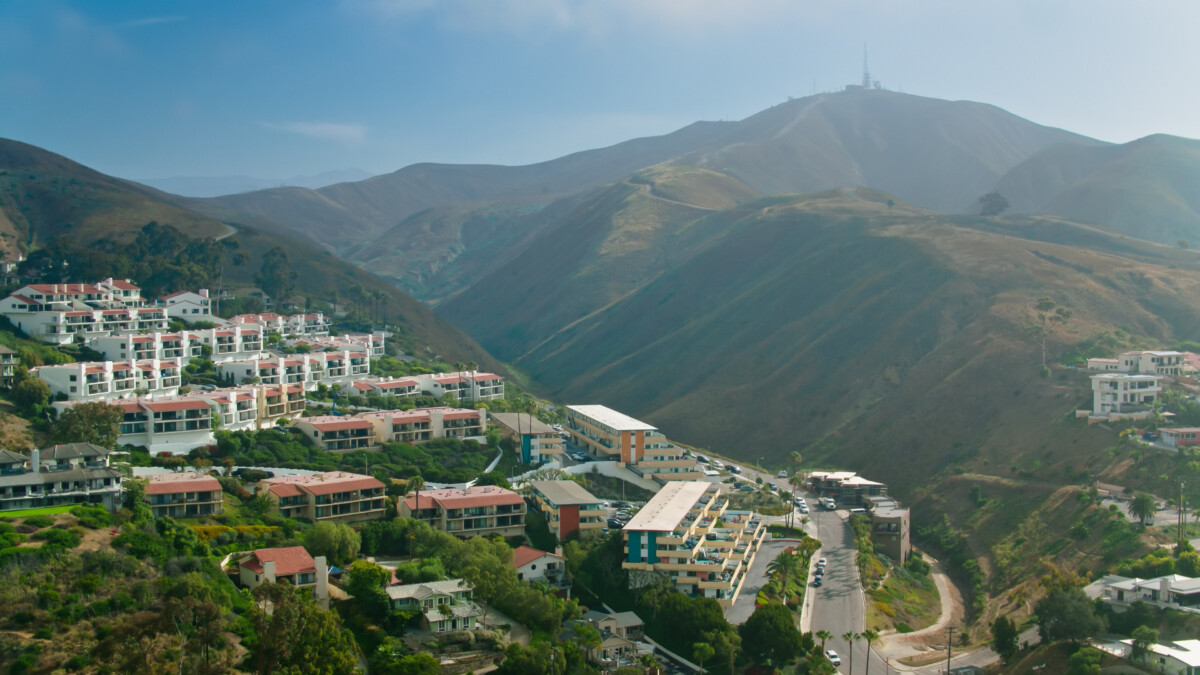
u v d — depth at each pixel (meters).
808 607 160.75
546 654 121.56
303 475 171.50
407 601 129.88
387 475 182.62
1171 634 134.88
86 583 110.88
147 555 122.69
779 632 137.75
